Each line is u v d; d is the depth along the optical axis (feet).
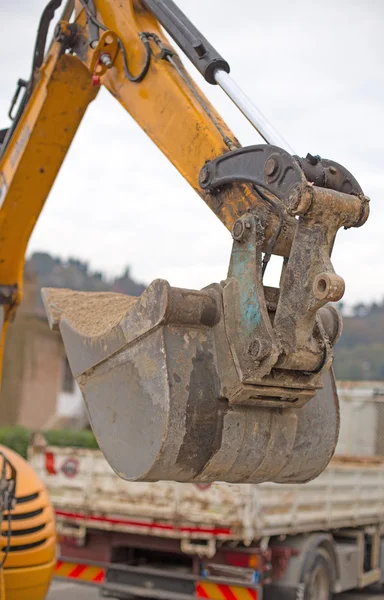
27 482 19.13
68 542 27.27
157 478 10.28
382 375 268.00
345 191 10.32
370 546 32.24
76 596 29.45
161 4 12.77
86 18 14.89
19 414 80.79
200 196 11.75
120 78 13.61
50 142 16.46
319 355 10.17
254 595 24.21
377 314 347.56
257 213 10.64
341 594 33.30
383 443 38.29
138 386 10.50
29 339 82.48
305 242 9.99
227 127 12.03
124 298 12.74
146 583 25.73
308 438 11.05
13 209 16.94
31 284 84.43
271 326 10.02
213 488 24.47
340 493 29.07
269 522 24.64
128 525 25.94
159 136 12.69
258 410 10.56
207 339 10.49
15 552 17.94
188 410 10.11
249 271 10.29
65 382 87.04
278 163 10.22
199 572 25.13
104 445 11.02
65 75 15.88
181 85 12.66
